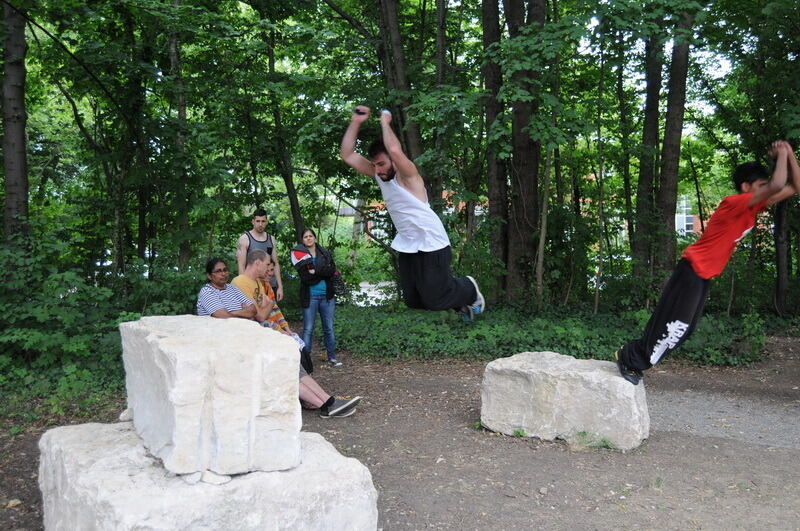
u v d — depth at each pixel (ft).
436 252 12.25
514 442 18.42
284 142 48.78
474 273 41.34
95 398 21.74
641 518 13.11
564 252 45.78
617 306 44.65
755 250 48.32
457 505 13.84
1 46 28.63
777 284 44.73
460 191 39.24
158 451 10.73
